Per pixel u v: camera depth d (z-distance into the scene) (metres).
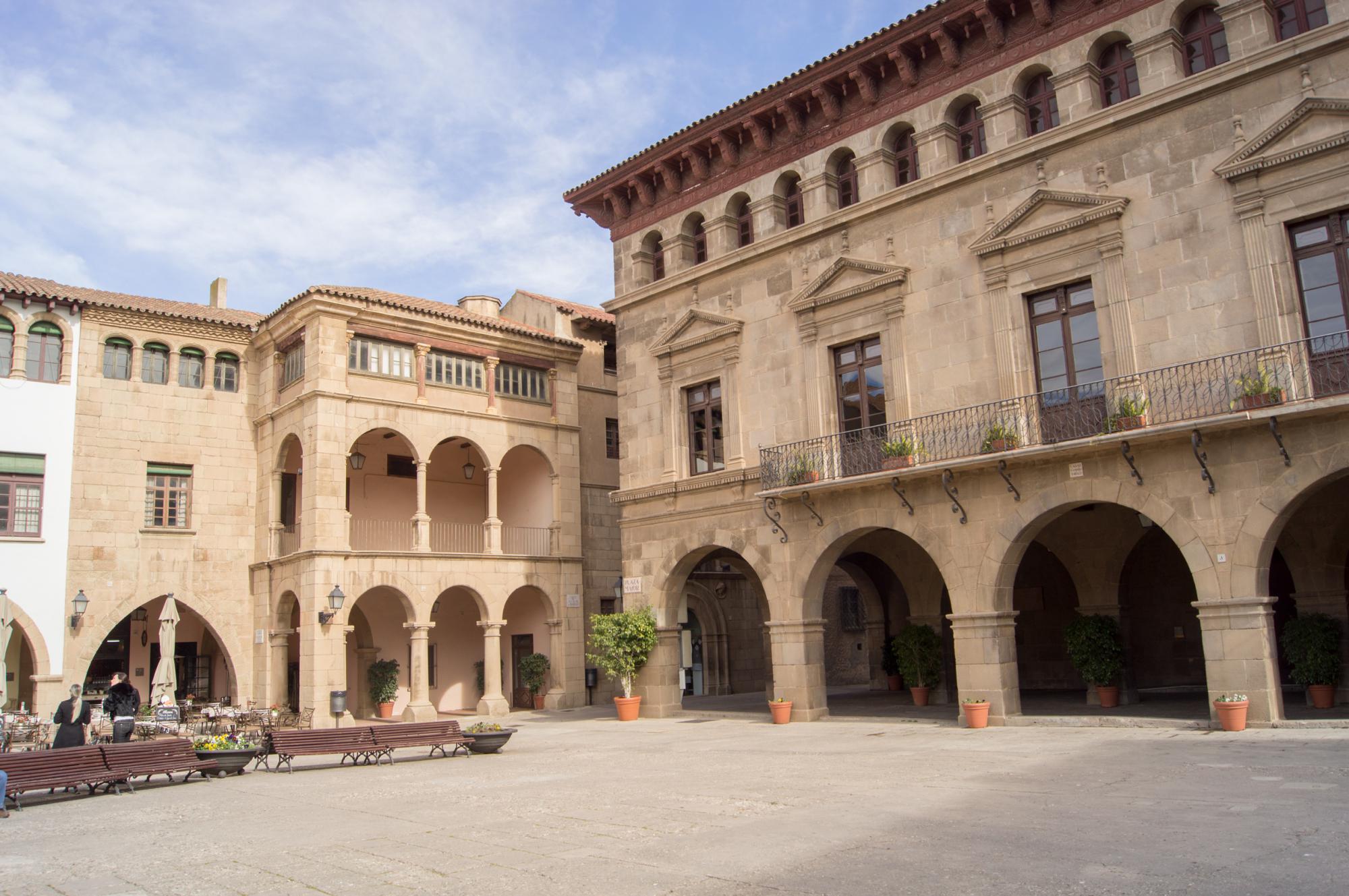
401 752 19.55
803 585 21.09
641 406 25.19
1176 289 16.48
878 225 20.66
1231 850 7.60
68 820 12.32
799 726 20.19
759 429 22.34
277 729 22.70
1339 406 14.04
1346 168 14.97
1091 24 18.02
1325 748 12.61
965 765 13.08
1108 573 20.42
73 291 26.98
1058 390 17.48
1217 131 16.36
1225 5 16.53
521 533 31.08
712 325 23.56
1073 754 13.56
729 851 8.52
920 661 23.67
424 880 8.03
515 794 12.76
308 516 25.80
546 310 32.88
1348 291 14.95
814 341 21.45
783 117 22.52
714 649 34.50
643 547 24.73
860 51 20.59
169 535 27.12
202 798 13.85
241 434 28.88
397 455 31.28
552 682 30.03
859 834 8.91
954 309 19.23
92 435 26.22
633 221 26.05
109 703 19.00
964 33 19.59
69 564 25.39
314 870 8.64
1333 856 7.27
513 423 30.20
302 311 26.77
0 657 20.39
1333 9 15.41
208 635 30.23
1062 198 17.77
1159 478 16.17
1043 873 7.21
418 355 28.33
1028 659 25.61
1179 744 13.86
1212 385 15.80
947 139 19.83
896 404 19.81
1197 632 22.14
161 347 27.81
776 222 22.78
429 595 27.41
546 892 7.42
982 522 18.25
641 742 18.94
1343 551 18.00
